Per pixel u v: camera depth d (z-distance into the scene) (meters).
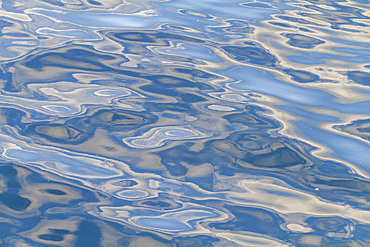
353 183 4.08
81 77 5.41
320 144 4.58
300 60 6.22
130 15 7.26
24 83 5.20
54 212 3.53
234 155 4.34
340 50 6.55
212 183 3.97
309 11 8.02
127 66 5.72
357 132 4.78
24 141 4.31
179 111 4.94
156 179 3.96
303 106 5.20
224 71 5.80
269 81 5.65
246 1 8.40
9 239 3.24
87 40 6.29
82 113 4.78
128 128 4.61
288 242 3.39
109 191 3.79
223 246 3.31
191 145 4.43
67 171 3.98
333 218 3.67
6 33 6.29
